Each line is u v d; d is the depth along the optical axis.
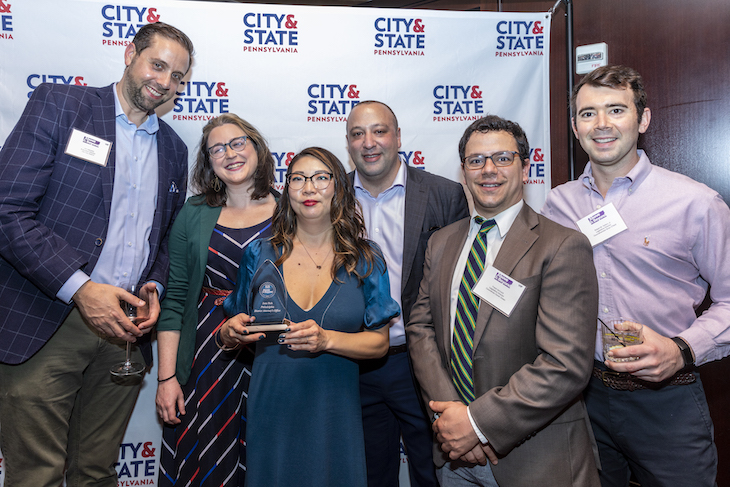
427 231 2.04
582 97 1.66
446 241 1.68
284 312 1.53
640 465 1.66
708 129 2.29
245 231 1.86
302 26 2.40
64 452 1.83
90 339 1.84
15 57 2.19
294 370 1.57
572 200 1.83
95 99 1.86
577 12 2.59
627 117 1.58
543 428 1.40
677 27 2.33
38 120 1.74
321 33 2.42
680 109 2.35
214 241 1.85
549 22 2.53
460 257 1.61
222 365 1.80
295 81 2.42
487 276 1.46
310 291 1.61
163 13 2.30
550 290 1.38
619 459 1.79
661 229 1.59
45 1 2.20
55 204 1.76
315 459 1.52
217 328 1.81
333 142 2.46
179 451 1.81
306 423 1.54
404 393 2.05
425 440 2.03
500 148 1.48
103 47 2.26
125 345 1.95
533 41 2.53
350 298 1.60
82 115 1.81
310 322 1.45
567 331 1.33
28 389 1.73
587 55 2.49
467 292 1.52
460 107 2.52
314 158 1.63
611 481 1.81
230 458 1.78
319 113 2.44
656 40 2.38
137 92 1.82
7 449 1.76
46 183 1.73
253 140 1.93
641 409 1.61
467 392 1.48
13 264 1.65
